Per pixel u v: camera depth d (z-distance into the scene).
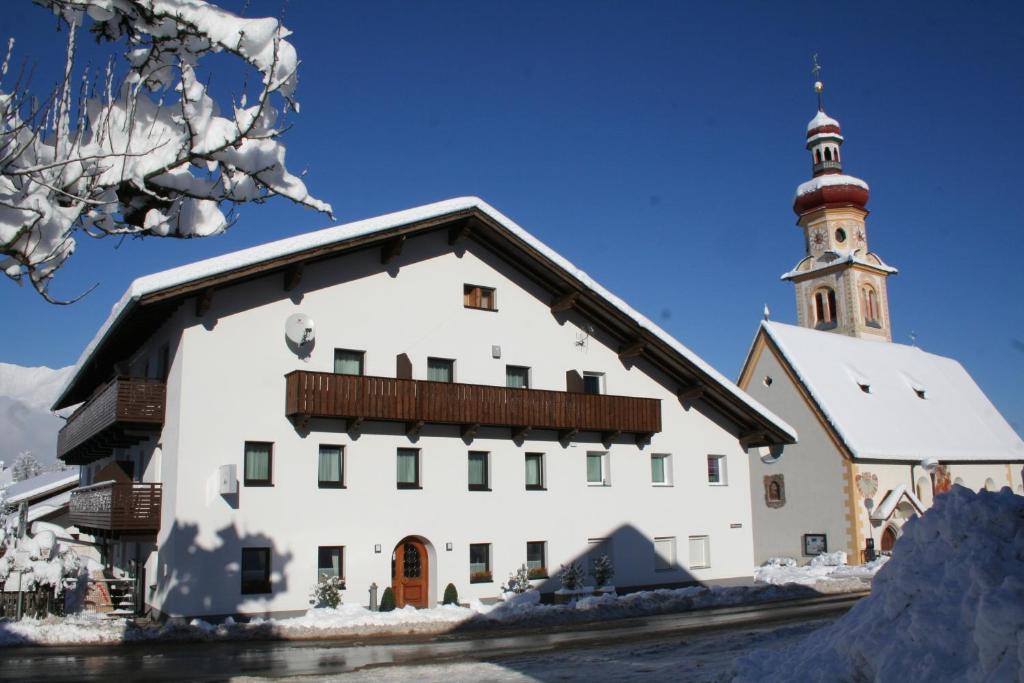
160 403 23.12
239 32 7.45
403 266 25.88
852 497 40.81
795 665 9.64
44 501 41.47
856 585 31.84
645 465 30.00
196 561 21.47
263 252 22.08
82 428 27.34
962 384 57.19
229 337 22.69
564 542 27.73
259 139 7.82
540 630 21.53
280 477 22.91
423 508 25.06
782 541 43.47
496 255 27.89
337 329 24.42
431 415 24.75
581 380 28.88
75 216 7.58
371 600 23.70
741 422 32.53
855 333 59.06
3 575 22.22
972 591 8.10
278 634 20.38
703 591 27.92
